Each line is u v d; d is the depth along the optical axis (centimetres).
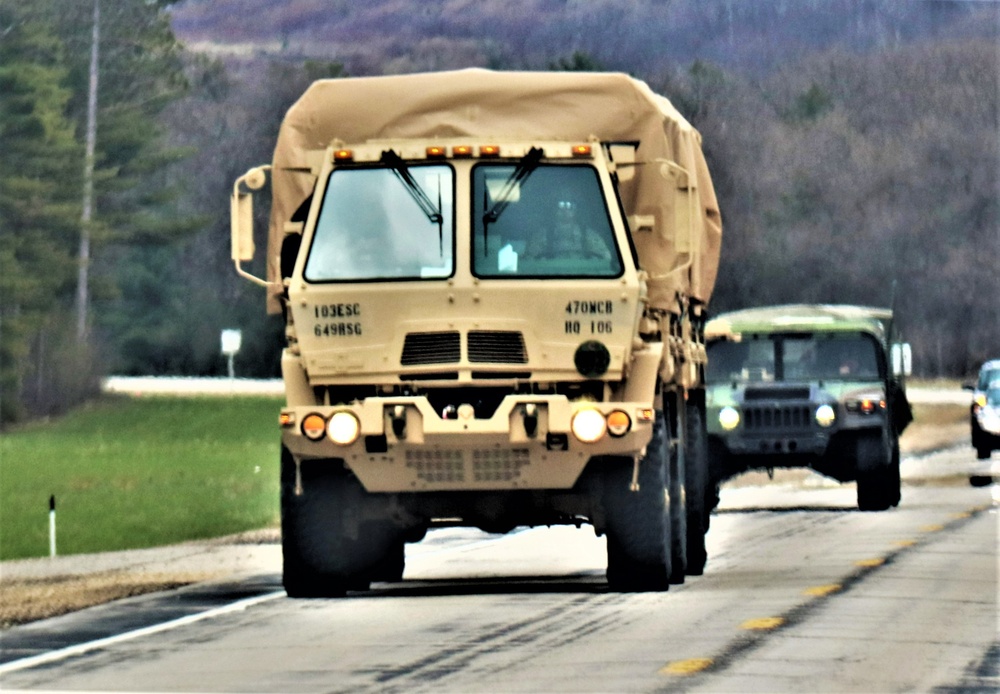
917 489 11662
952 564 6562
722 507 10444
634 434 5412
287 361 5625
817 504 10531
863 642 4509
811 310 10206
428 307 5500
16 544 9162
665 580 5647
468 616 5134
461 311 5491
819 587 5819
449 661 4247
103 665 4338
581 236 5541
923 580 6016
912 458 15588
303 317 5550
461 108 5812
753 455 9706
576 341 5478
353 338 5531
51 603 5938
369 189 5588
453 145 5559
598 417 5388
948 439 18850
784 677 3956
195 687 3947
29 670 4281
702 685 3853
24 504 11862
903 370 10419
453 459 5462
